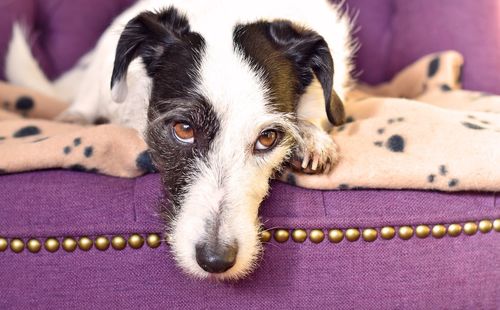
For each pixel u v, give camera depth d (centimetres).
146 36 72
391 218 68
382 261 68
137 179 71
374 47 110
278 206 68
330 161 70
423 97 95
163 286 67
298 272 68
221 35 71
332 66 72
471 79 97
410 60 104
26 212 67
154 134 70
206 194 66
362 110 82
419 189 69
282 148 70
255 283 68
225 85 67
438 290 69
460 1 98
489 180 68
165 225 67
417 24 103
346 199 69
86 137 70
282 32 73
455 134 70
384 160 69
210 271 64
